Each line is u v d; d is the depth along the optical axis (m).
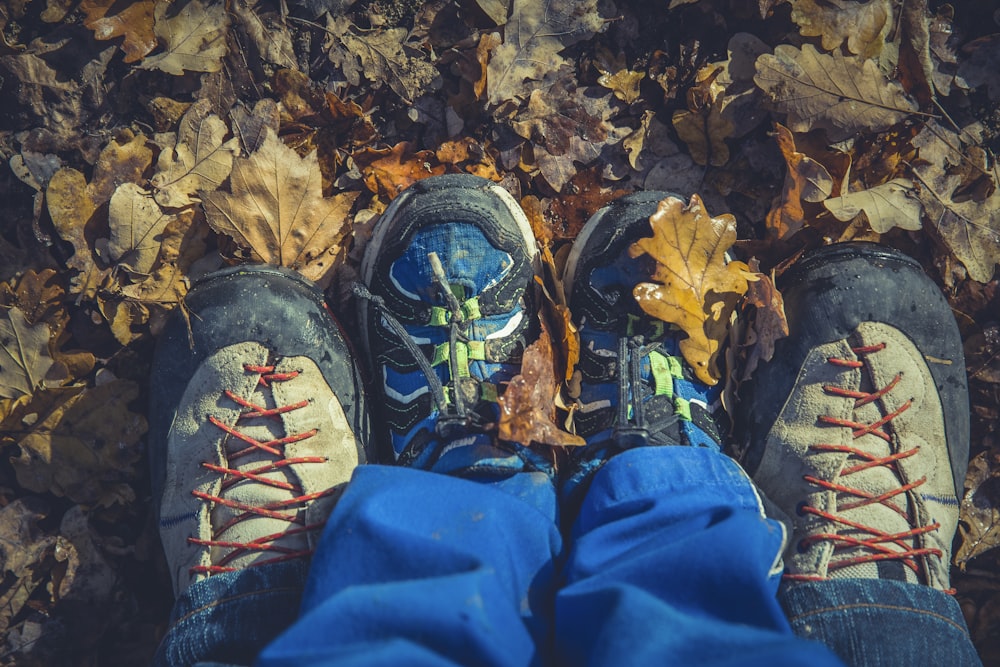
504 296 1.75
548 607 1.38
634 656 1.09
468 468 1.53
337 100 1.85
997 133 1.90
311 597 1.29
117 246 1.76
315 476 1.63
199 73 1.84
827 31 1.82
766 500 1.61
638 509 1.41
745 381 1.79
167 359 1.71
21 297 1.79
